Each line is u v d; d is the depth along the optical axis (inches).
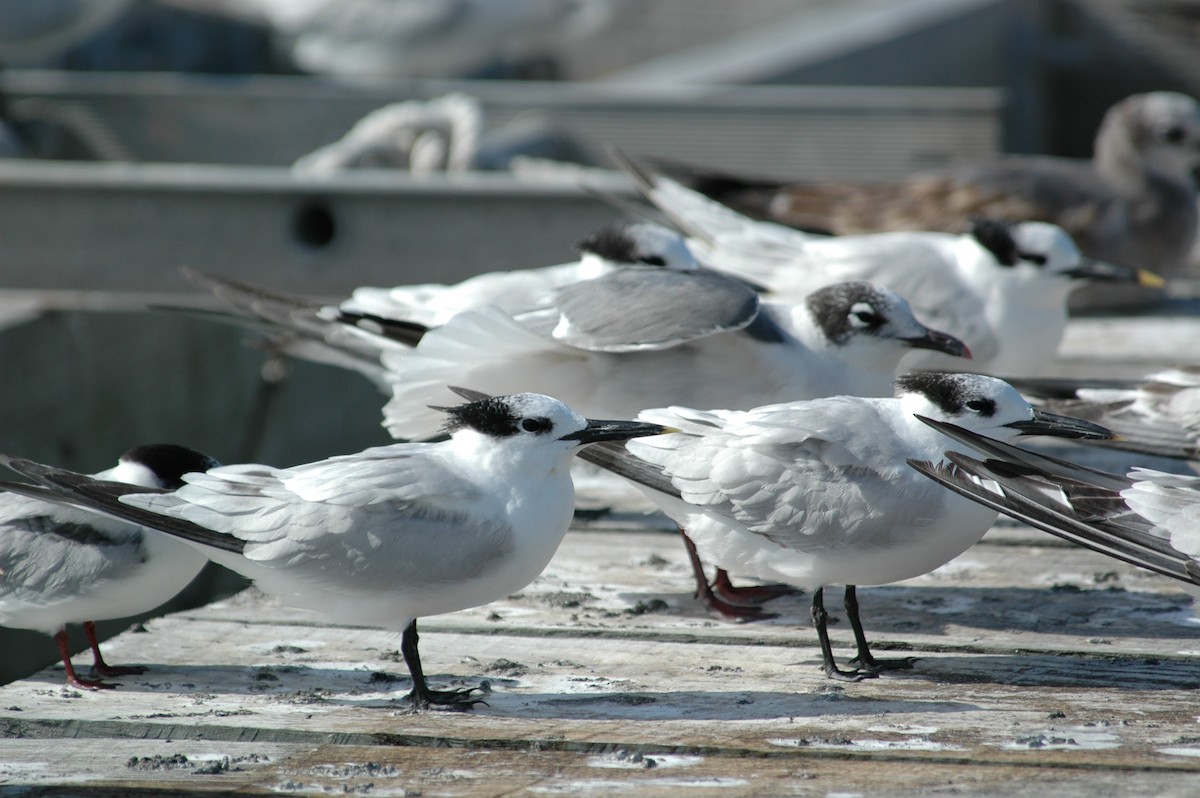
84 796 265.3
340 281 735.7
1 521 328.5
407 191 725.3
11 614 324.5
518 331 384.8
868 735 290.4
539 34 1231.5
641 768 276.2
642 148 1022.4
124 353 735.7
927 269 516.4
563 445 312.8
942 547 329.4
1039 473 301.1
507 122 1036.5
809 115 996.6
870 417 334.6
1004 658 338.6
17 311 694.5
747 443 330.3
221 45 1294.3
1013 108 1392.7
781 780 268.7
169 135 1043.9
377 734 292.5
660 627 362.6
